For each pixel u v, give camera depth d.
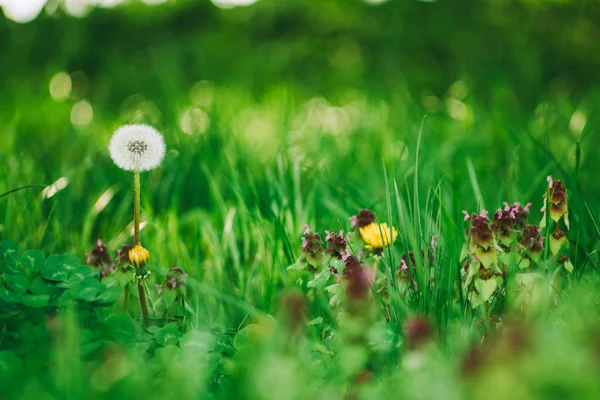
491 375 0.73
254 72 2.63
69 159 1.42
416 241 0.94
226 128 1.48
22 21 2.51
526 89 2.13
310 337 0.92
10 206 1.16
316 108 2.17
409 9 2.82
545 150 1.17
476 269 0.89
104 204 1.19
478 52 2.54
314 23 2.93
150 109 2.12
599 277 0.92
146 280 0.94
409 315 0.89
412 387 0.77
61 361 0.80
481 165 1.38
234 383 0.82
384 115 1.70
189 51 2.68
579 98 2.11
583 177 1.25
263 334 0.89
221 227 1.18
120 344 0.87
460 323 0.90
